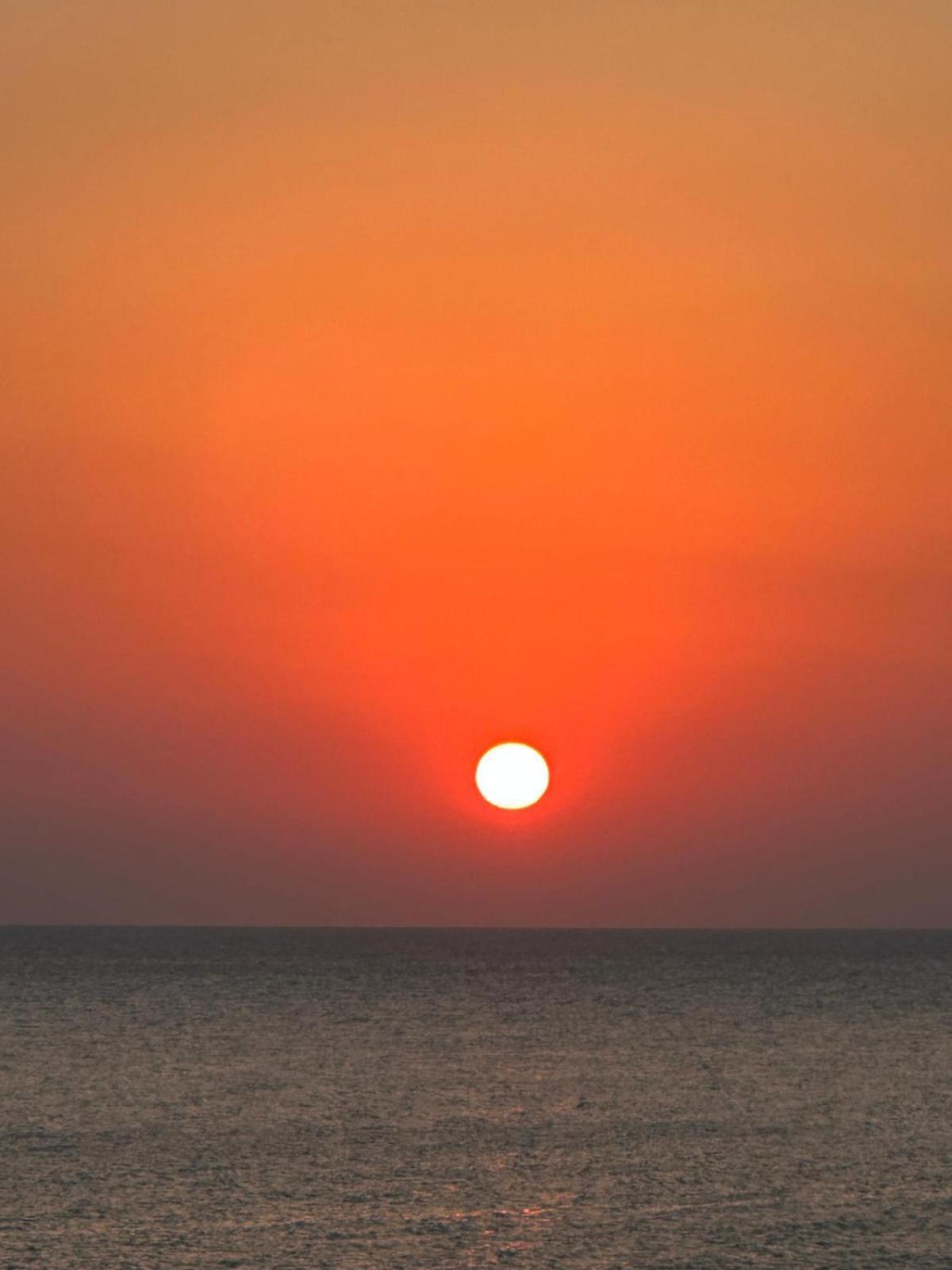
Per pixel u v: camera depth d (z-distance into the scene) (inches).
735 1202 4360.2
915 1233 3991.1
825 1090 6875.0
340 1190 4512.8
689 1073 7534.5
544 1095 6678.2
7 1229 4008.4
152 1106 6274.6
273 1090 6820.9
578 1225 4074.8
